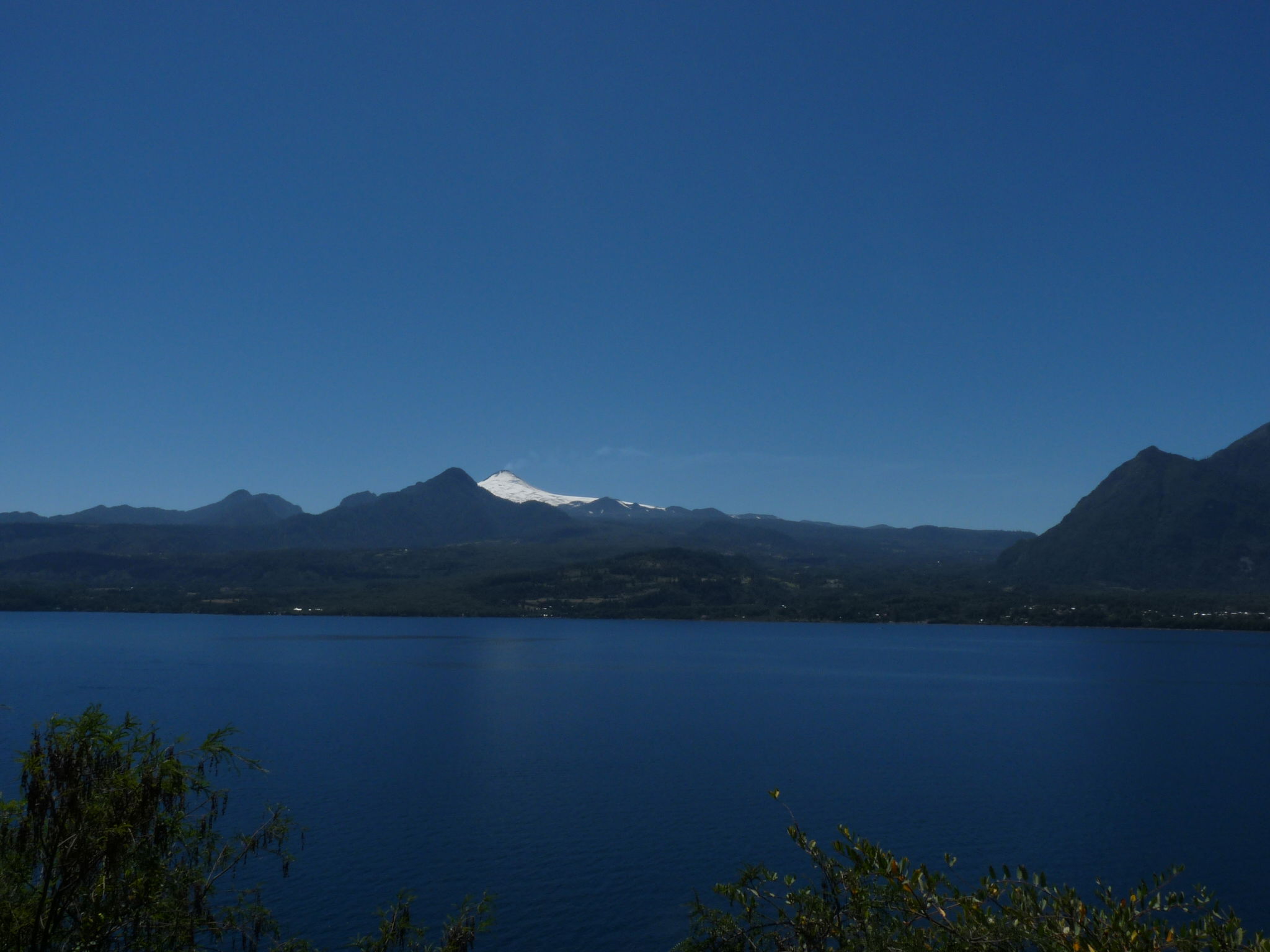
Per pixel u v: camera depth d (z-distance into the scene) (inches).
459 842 2576.3
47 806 536.7
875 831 2817.4
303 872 2240.4
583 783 3444.9
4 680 7308.1
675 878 2287.2
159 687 6924.2
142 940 604.4
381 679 7746.1
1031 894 514.3
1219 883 2362.2
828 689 7652.6
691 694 7032.5
